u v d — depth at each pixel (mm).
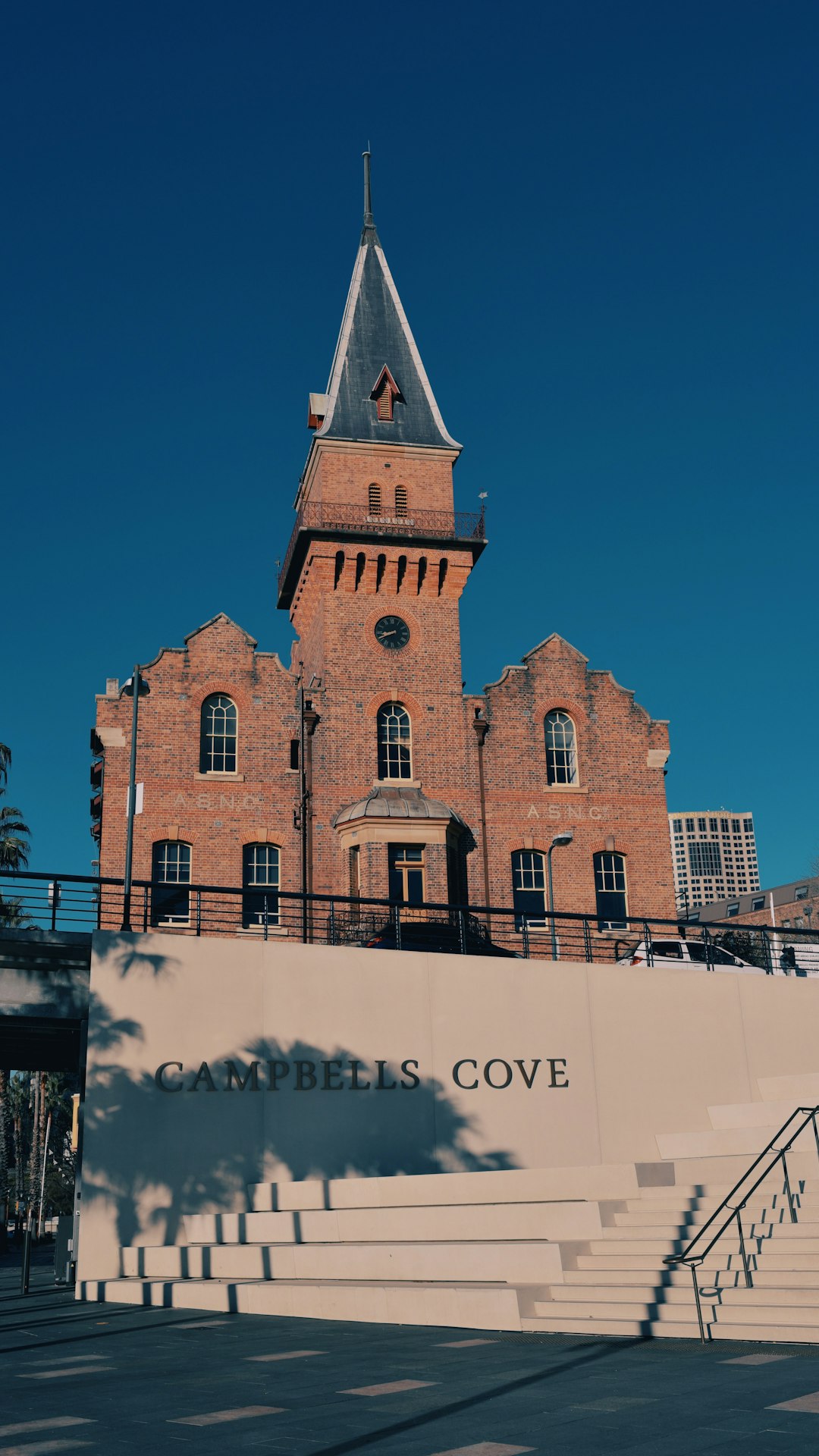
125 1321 14250
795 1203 13281
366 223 43500
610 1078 22969
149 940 20359
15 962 20516
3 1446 7438
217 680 34438
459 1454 6777
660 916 35375
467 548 37125
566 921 34500
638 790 36375
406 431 39188
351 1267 14453
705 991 24203
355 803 34344
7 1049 25703
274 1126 20344
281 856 33594
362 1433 7445
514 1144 21938
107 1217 18906
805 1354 9734
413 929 25469
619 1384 8703
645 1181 16172
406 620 36594
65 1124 59656
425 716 35750
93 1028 19547
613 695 37125
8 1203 46188
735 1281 11516
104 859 32469
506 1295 11930
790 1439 6793
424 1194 17594
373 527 36719
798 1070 24531
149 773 33188
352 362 40125
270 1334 12430
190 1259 17078
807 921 75500
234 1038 20500
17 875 20406
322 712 35156
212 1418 8094
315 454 38812
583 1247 13023
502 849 34938
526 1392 8547
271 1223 17312
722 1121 21109
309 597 38188
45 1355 11695
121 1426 7961
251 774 33906
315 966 21406
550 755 36438
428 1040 21859
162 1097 19734
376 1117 21094
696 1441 6848
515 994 22719
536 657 37031
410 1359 10234
